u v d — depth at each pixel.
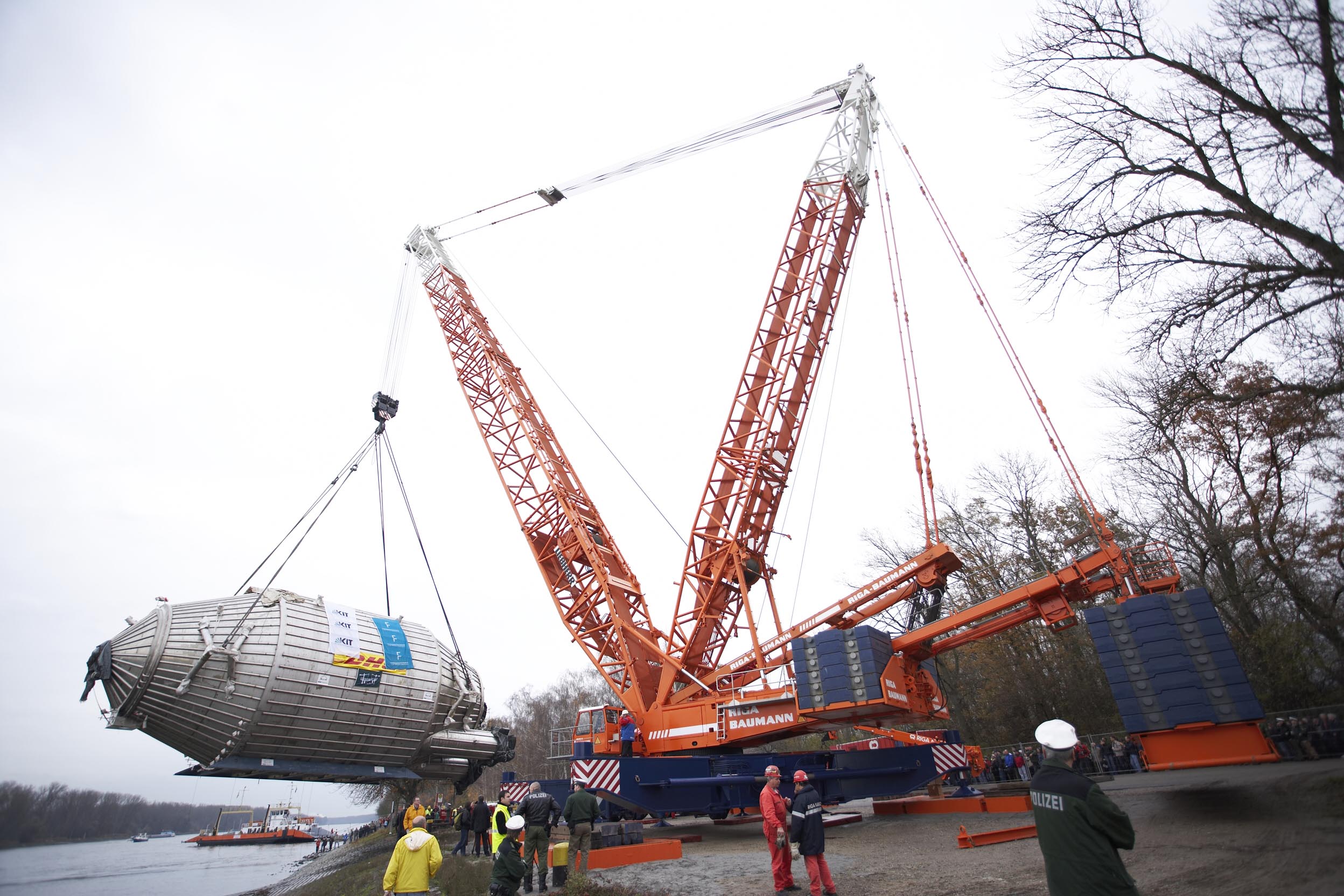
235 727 21.73
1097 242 14.14
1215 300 12.54
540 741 98.19
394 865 9.02
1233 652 13.61
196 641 21.81
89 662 21.86
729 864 14.27
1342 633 17.27
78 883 32.25
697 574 26.39
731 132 34.06
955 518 42.12
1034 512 38.53
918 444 22.58
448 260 38.91
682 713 23.73
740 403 27.38
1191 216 13.04
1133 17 13.27
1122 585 17.69
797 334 27.05
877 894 10.07
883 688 18.59
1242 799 12.43
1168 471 26.94
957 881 10.27
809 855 9.77
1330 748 15.57
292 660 22.62
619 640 27.27
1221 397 13.26
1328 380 11.62
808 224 28.47
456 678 27.88
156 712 21.59
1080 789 5.11
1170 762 13.82
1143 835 10.99
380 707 24.66
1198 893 7.52
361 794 61.03
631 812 21.62
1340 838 8.77
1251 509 19.81
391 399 31.72
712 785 21.34
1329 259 10.82
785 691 21.41
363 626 25.30
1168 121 13.23
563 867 13.92
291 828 100.56
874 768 22.11
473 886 15.52
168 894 30.41
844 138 29.03
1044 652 35.09
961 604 40.16
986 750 34.38
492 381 35.34
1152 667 14.29
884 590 21.23
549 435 34.50
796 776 10.27
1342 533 14.78
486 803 22.16
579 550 30.41
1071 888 4.88
